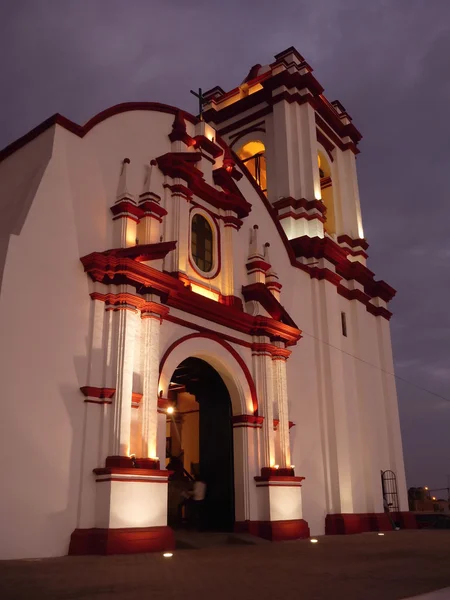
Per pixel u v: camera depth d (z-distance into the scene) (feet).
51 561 29.81
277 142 69.77
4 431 32.04
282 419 50.21
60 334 36.37
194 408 63.16
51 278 36.94
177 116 50.67
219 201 52.65
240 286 53.16
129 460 35.81
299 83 72.28
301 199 66.08
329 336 59.98
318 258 63.31
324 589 21.12
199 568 27.30
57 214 38.70
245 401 48.67
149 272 40.19
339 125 77.51
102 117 44.42
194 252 49.49
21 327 34.40
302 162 68.95
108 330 38.45
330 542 43.68
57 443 34.30
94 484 35.12
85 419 35.91
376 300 71.77
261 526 45.75
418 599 19.01
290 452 52.54
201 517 48.96
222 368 48.62
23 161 42.50
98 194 42.11
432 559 31.55
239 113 76.43
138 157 46.55
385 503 62.13
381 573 25.71
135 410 38.19
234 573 25.54
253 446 48.03
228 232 52.75
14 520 31.32
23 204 38.04
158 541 35.45
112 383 37.37
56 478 33.71
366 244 74.54
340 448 56.39
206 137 52.85
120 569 26.61
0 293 33.86
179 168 47.85
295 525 47.19
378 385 67.56
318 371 58.90
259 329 51.19
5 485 31.40
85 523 34.04
